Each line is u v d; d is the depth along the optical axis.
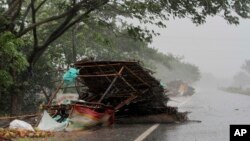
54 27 27.97
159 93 20.50
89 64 17.92
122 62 17.44
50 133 14.08
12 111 21.28
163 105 20.67
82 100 17.88
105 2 21.73
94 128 16.34
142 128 17.05
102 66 17.78
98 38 25.28
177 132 15.67
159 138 13.84
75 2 21.25
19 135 13.35
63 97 21.16
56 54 28.75
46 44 22.02
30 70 22.25
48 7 28.11
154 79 19.50
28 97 26.25
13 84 20.67
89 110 15.95
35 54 22.03
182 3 21.55
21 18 23.09
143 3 21.36
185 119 20.89
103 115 16.83
